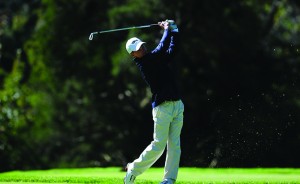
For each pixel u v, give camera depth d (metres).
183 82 100.81
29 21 123.44
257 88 100.56
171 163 22.17
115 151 109.88
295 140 83.31
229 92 101.81
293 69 101.50
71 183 27.92
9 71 120.31
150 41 94.44
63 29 105.19
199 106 99.25
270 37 109.12
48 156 111.81
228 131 43.81
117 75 98.50
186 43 99.44
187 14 99.56
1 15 131.50
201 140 88.56
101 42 102.25
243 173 40.81
